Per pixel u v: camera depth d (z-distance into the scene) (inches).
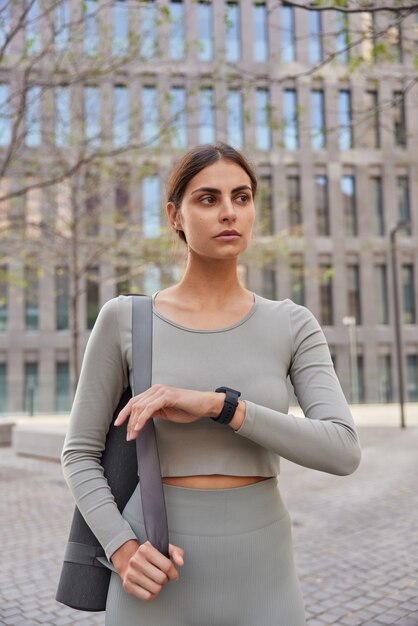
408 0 183.8
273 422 44.1
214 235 49.1
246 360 49.6
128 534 46.1
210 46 918.4
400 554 203.5
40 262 576.1
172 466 48.0
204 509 47.3
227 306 52.7
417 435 532.7
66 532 245.1
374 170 1136.8
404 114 804.6
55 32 290.5
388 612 154.0
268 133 1090.7
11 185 549.0
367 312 1115.9
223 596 46.3
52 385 1017.5
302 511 269.3
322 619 150.5
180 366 49.1
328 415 47.4
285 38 1011.3
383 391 1105.4
